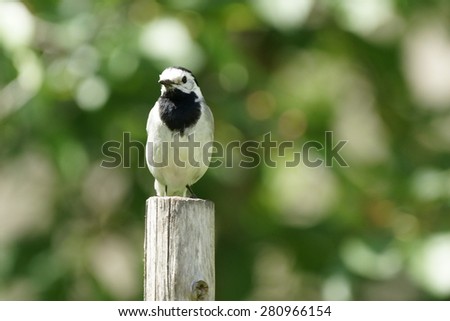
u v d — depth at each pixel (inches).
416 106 547.8
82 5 477.4
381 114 549.6
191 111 418.3
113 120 474.6
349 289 459.8
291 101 504.4
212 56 469.1
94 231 518.6
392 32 527.8
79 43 465.1
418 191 484.7
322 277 479.5
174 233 339.9
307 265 510.6
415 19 526.3
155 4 475.8
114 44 458.9
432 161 515.2
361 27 478.9
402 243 466.6
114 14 472.7
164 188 442.6
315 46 522.0
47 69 460.8
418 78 633.6
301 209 526.9
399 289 492.4
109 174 513.7
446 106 550.9
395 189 490.3
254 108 501.4
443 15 535.2
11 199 549.3
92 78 458.0
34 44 461.7
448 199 479.8
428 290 442.6
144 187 509.7
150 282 342.0
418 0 500.1
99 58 458.9
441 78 635.5
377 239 471.5
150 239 344.2
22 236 513.7
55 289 494.9
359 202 494.6
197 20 473.7
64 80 459.2
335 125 526.0
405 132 542.6
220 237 514.0
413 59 626.5
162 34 453.4
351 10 479.5
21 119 460.8
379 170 511.2
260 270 518.9
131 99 472.4
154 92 471.2
